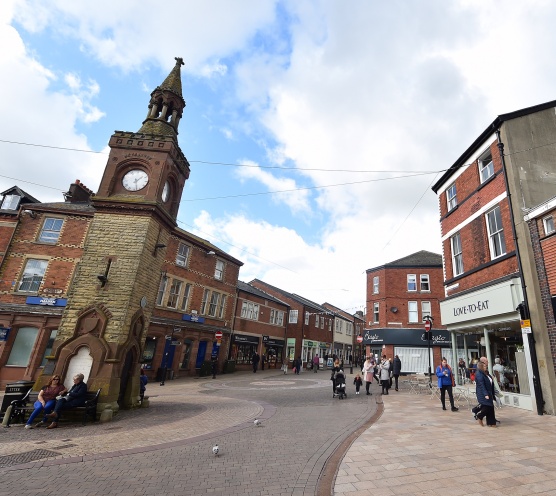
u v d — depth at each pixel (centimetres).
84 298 1035
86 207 2219
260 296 3456
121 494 452
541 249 1011
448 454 589
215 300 2845
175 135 1374
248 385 1967
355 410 1088
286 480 494
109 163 1211
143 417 963
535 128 1204
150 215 1130
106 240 1101
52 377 941
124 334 1016
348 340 5525
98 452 638
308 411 1073
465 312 1334
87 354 981
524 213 1075
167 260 2381
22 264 1994
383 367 1509
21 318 1898
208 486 475
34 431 806
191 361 2511
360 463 552
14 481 496
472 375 1416
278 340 3675
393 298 3020
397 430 777
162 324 2239
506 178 1159
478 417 823
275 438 731
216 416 984
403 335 2891
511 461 550
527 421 850
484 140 1320
